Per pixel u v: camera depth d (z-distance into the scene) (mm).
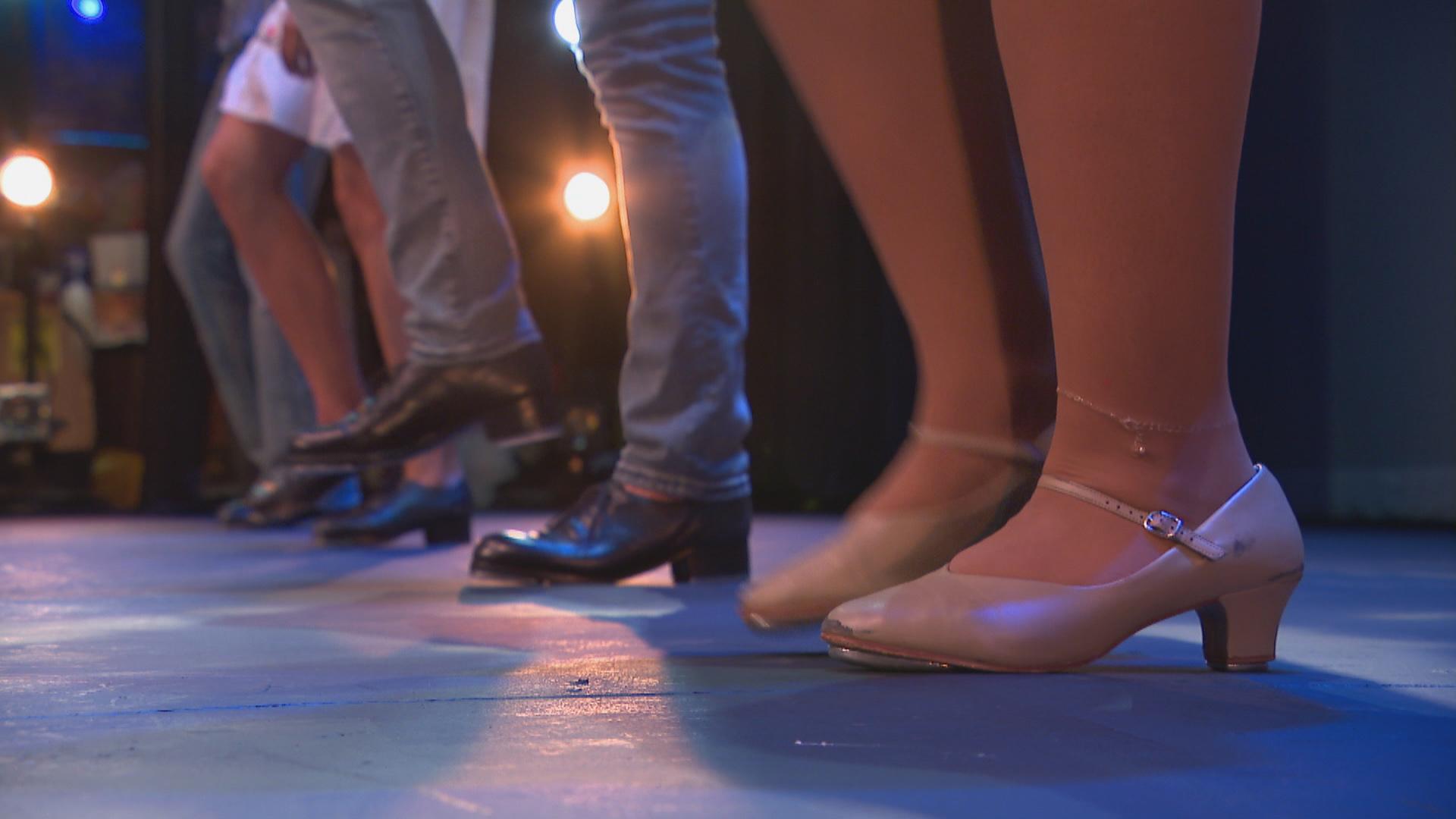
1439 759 588
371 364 5293
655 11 1556
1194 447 880
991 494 1006
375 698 759
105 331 5641
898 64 967
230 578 1775
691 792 524
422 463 2500
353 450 1854
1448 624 1178
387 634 1126
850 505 4953
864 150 993
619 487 1671
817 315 5152
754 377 5246
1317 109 3719
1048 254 875
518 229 5789
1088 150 824
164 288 5160
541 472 5344
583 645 1047
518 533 1664
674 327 1618
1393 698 759
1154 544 871
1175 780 547
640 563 1639
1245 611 876
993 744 622
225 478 5465
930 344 1021
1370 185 3604
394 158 1771
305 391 3041
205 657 968
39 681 839
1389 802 510
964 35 961
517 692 782
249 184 2350
